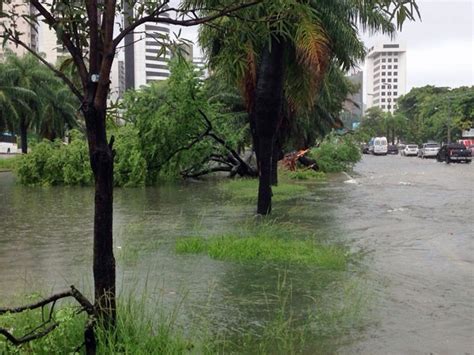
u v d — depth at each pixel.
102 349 4.39
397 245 10.21
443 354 4.98
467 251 9.69
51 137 52.91
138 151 23.28
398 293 6.95
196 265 8.45
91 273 8.05
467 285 7.37
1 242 10.80
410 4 3.96
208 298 6.59
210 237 10.45
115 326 4.61
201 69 22.28
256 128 13.63
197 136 23.47
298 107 14.36
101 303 4.58
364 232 11.62
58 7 4.28
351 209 15.50
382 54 176.12
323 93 24.48
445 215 14.38
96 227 4.61
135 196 19.44
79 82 5.04
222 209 15.30
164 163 23.89
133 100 23.33
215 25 5.26
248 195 18.62
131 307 5.25
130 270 8.11
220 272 7.99
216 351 4.97
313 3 12.81
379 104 177.25
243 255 8.95
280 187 21.25
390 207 16.05
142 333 4.72
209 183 25.00
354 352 5.02
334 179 28.12
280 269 8.17
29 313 5.00
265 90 12.94
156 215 14.30
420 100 113.88
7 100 45.47
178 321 5.71
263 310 6.20
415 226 12.49
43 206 17.02
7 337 4.12
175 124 22.44
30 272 8.20
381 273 8.00
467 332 5.55
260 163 13.57
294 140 31.19
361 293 6.87
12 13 4.30
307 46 11.46
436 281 7.57
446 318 5.99
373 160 59.88
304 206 15.94
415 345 5.20
